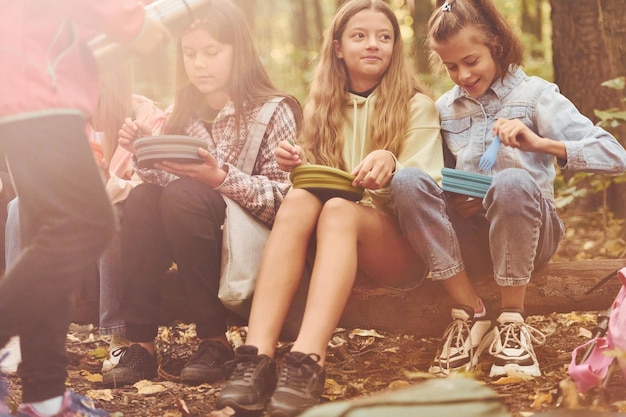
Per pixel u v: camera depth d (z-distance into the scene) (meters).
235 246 3.13
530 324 4.05
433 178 3.24
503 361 3.04
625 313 2.64
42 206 2.14
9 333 2.24
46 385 2.29
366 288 3.47
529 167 3.27
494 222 3.04
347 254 2.85
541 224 3.12
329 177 2.97
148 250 3.23
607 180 5.86
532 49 14.63
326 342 2.74
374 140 3.32
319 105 3.42
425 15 11.98
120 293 3.45
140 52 2.37
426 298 3.46
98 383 3.26
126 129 3.32
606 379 2.53
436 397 1.73
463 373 2.93
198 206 3.12
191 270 3.16
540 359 3.32
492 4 3.30
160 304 3.31
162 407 2.86
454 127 3.43
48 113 2.13
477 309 3.22
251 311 2.87
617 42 6.41
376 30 3.37
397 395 1.76
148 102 3.88
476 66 3.29
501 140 3.06
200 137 3.49
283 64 17.72
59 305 2.26
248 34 3.47
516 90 3.34
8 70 2.13
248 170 3.41
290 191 3.02
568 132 3.19
